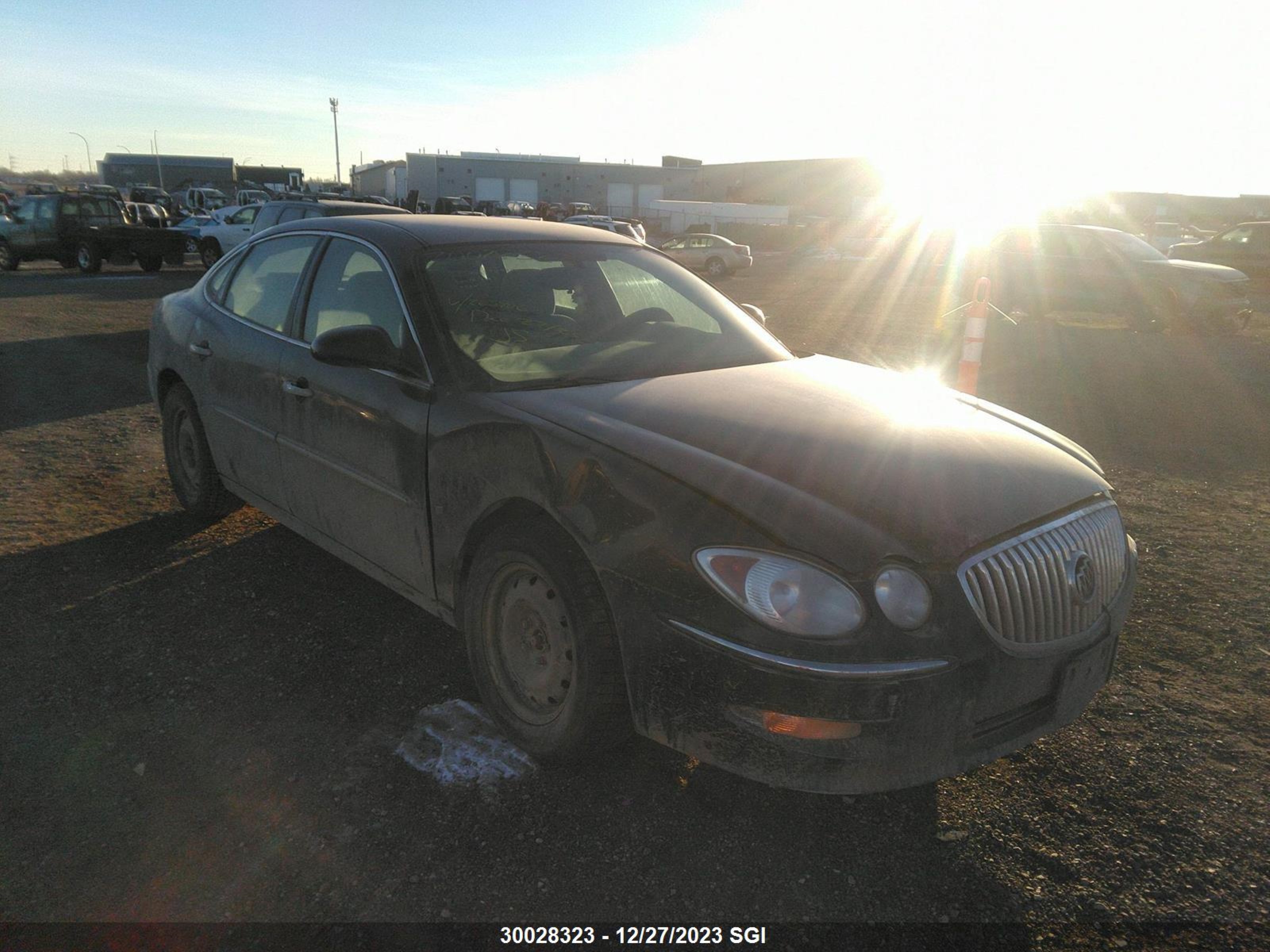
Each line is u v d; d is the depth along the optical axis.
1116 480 5.86
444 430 2.83
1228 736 2.90
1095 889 2.24
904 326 14.62
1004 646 2.21
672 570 2.20
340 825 2.42
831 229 56.84
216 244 21.38
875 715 2.08
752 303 19.00
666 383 2.97
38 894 2.16
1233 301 14.12
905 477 2.38
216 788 2.56
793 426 2.61
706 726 2.19
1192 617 3.79
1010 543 2.28
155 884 2.20
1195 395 8.89
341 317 3.41
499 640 2.76
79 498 5.00
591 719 2.43
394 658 3.31
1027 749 2.82
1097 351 12.12
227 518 4.71
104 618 3.57
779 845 2.38
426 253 3.29
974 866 2.32
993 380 9.53
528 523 2.59
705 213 65.38
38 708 2.94
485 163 67.12
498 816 2.47
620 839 2.39
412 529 3.02
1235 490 5.65
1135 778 2.68
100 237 20.84
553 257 3.57
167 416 4.64
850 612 2.07
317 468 3.45
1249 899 2.21
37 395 7.66
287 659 3.29
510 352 3.06
